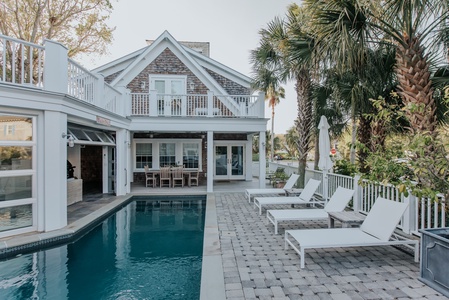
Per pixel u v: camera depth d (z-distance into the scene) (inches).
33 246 208.4
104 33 606.2
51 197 231.5
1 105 203.8
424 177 149.3
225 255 174.6
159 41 538.0
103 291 150.6
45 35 570.9
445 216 184.2
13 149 218.8
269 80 439.5
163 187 499.5
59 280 163.5
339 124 390.6
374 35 209.2
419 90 187.2
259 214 288.5
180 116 444.8
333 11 197.6
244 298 122.6
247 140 605.9
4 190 214.4
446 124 224.2
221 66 558.9
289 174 550.9
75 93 268.8
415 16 180.2
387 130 275.7
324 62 255.8
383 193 236.1
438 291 127.8
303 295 125.5
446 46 207.3
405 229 211.6
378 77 257.4
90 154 612.4
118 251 211.3
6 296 144.8
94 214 293.9
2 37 208.4
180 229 272.1
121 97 407.5
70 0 563.2
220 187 503.2
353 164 350.6
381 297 123.7
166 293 148.6
